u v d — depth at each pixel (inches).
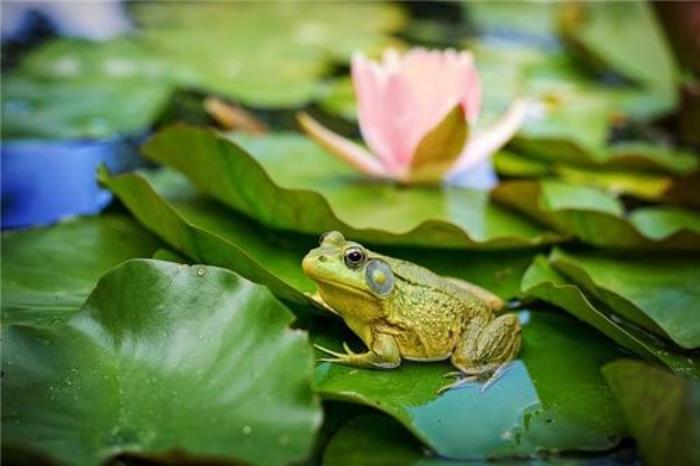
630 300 24.9
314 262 23.4
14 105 32.4
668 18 34.2
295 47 42.3
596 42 41.1
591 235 26.8
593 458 21.8
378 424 22.3
